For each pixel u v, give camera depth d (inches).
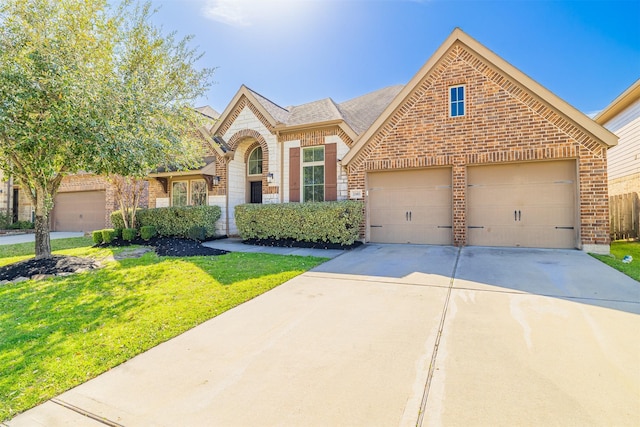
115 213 571.5
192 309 194.2
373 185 442.0
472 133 381.7
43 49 263.4
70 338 158.2
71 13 305.7
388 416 94.8
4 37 263.9
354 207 415.8
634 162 491.8
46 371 128.0
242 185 585.0
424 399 102.1
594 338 139.9
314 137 494.3
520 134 360.2
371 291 220.8
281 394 107.8
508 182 376.2
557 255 318.7
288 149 514.6
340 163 449.4
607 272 248.5
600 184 331.0
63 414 101.6
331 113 498.3
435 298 200.7
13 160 302.8
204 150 525.0
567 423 89.3
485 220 384.8
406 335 149.6
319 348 140.3
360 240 439.2
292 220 446.9
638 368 115.9
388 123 423.8
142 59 385.4
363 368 122.3
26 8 282.5
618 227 459.8
